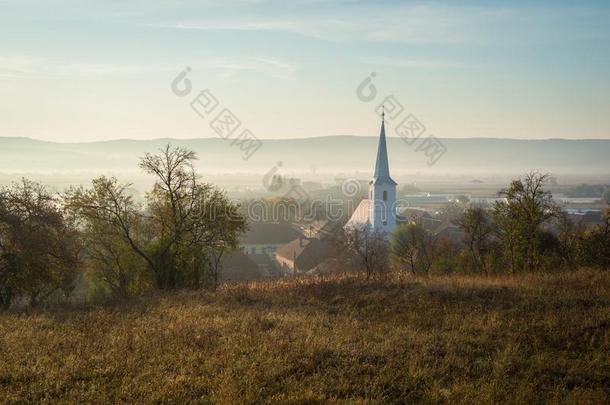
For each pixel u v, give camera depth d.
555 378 12.05
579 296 19.48
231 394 10.94
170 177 32.38
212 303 22.03
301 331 15.89
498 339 14.76
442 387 11.67
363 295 22.11
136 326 17.56
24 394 11.65
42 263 32.06
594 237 38.84
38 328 18.12
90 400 11.12
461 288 21.84
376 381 11.86
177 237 32.31
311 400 10.88
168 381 11.92
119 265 34.56
